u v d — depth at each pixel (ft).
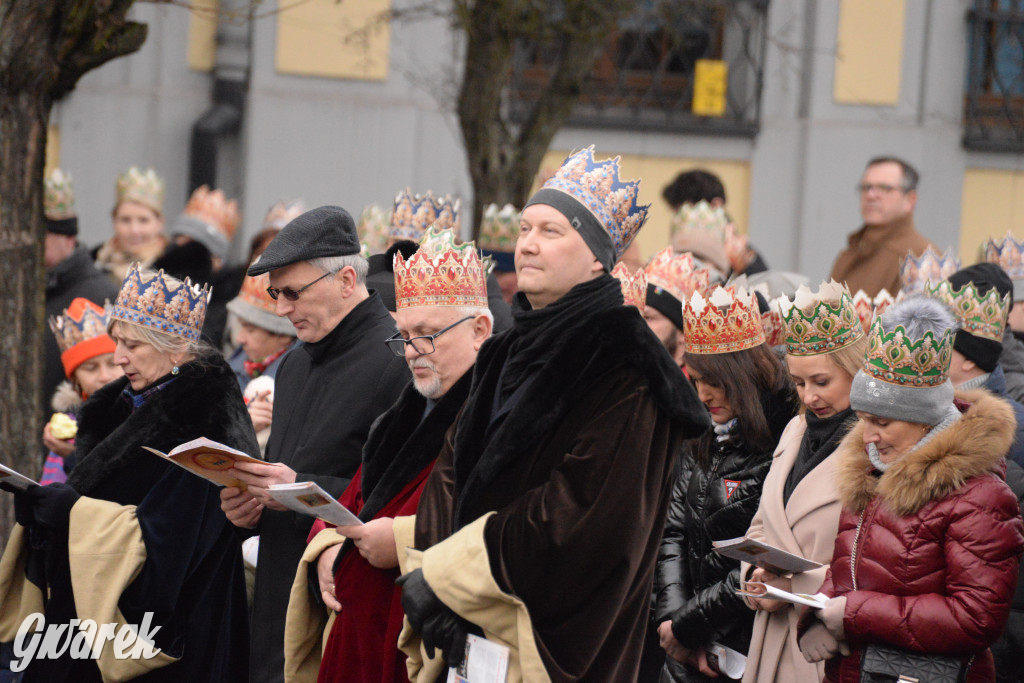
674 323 26.61
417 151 58.80
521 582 16.51
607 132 59.21
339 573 19.97
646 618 17.76
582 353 17.01
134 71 58.44
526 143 38.37
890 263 37.35
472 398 18.25
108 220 58.44
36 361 26.20
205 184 57.82
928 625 17.49
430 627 17.40
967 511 17.54
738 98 59.93
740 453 22.18
